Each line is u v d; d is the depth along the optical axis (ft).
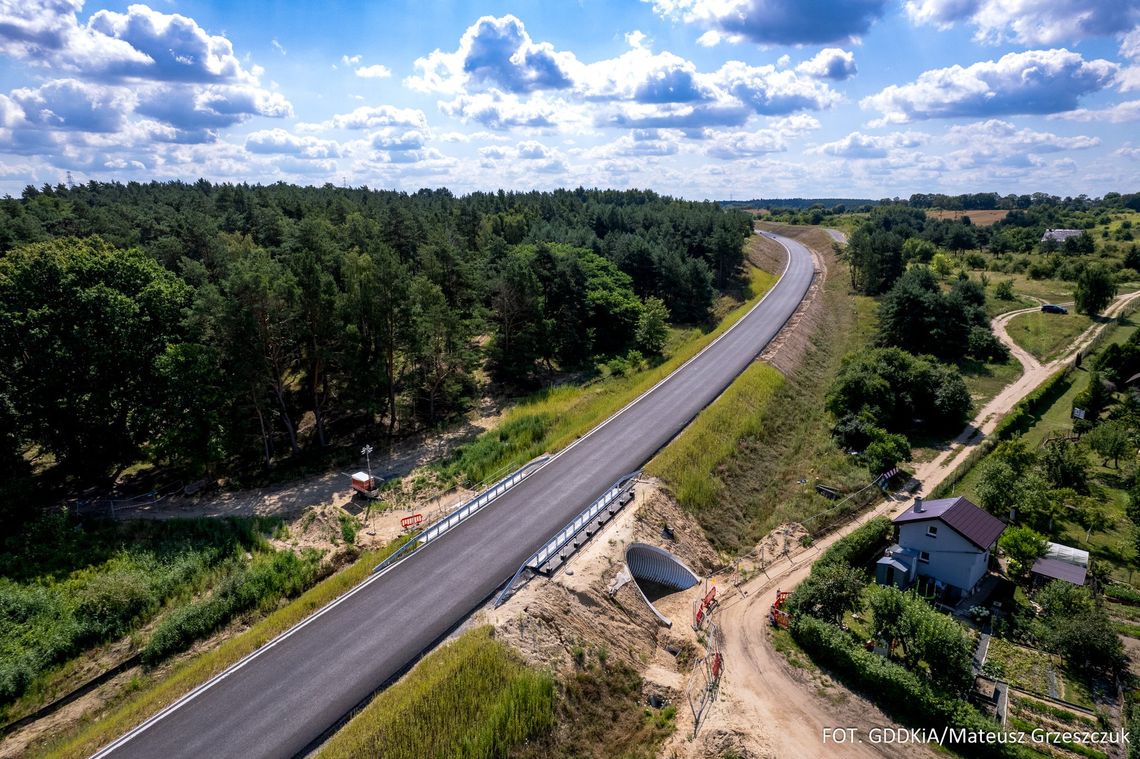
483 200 496.23
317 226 219.82
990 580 115.34
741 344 231.71
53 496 148.77
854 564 118.11
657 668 92.58
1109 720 83.61
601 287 264.93
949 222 570.05
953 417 177.58
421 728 70.64
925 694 82.28
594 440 154.30
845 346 249.14
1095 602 102.68
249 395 157.07
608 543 108.78
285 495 149.59
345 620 92.79
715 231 362.12
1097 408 179.93
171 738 72.95
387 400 195.83
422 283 181.78
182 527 133.28
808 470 153.48
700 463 139.23
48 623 101.96
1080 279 291.17
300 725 74.54
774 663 93.86
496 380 221.25
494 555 107.86
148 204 352.69
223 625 106.32
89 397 146.00
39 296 145.59
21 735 85.51
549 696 78.07
